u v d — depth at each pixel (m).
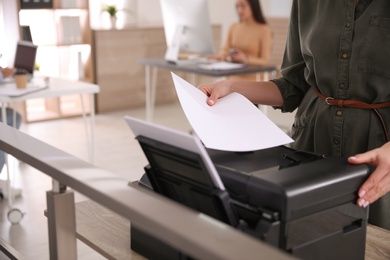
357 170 1.03
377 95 1.35
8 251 1.27
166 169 1.07
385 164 1.06
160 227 0.75
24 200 3.46
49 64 5.80
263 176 0.98
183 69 4.50
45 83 3.88
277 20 6.82
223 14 7.19
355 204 1.04
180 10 4.59
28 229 3.06
